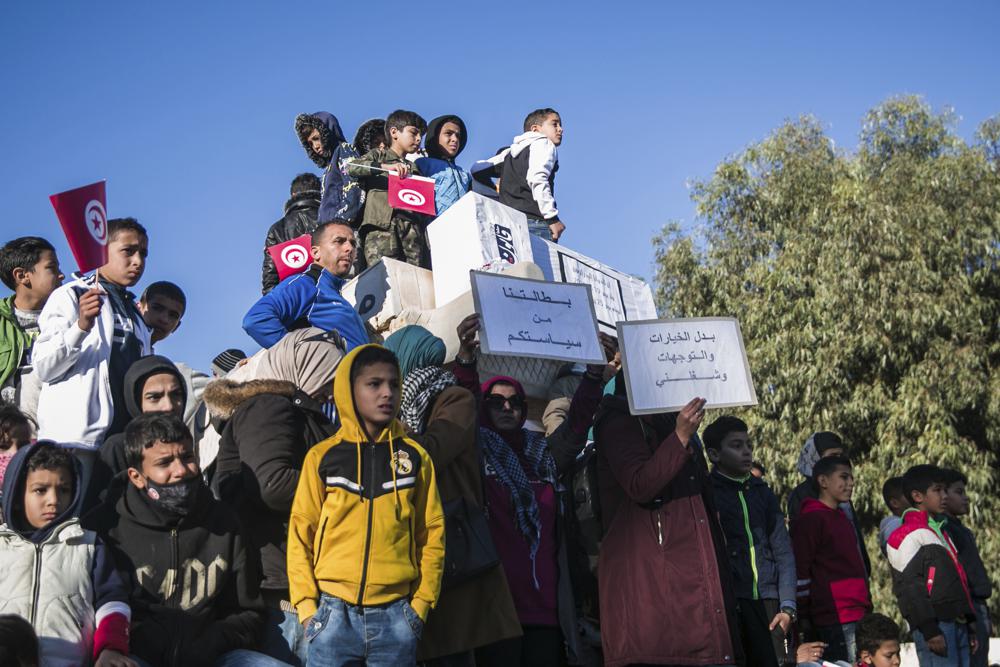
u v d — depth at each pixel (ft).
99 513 15.97
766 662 20.92
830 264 56.59
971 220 56.44
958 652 25.85
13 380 21.98
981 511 50.55
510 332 19.54
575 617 18.69
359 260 32.19
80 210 19.92
